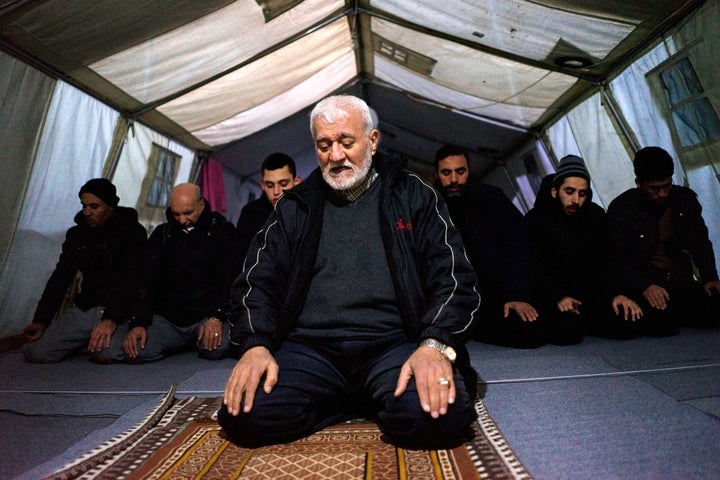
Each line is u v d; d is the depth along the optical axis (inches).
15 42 126.7
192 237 139.9
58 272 140.6
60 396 92.4
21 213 144.6
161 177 229.8
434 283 66.5
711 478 48.0
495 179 335.6
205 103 211.8
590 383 85.0
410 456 56.4
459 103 249.0
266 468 54.4
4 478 56.3
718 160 137.6
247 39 172.2
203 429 67.5
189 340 140.3
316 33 194.9
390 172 71.3
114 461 57.1
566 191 132.4
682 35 140.0
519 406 75.1
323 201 71.8
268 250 72.4
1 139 132.8
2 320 145.3
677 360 97.9
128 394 93.4
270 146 305.6
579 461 53.9
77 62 144.8
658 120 159.0
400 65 234.2
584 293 136.5
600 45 159.9
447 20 173.6
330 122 65.7
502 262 135.2
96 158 176.6
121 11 126.6
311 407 64.3
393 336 67.0
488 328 137.1
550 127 233.8
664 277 139.9
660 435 59.6
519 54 181.2
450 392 55.2
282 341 70.1
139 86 173.0
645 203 138.1
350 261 68.2
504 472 50.9
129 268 138.7
